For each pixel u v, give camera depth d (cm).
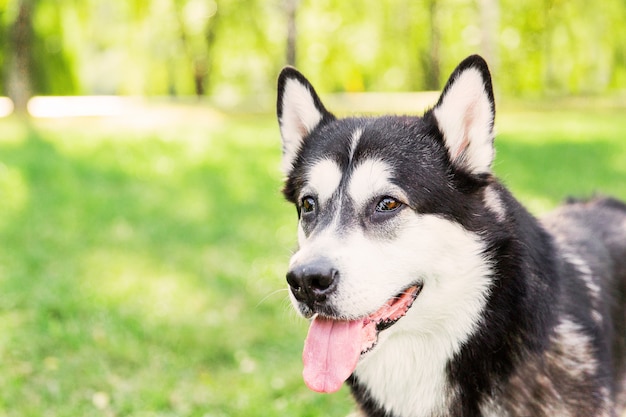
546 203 944
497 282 336
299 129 406
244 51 3438
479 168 346
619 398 399
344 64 3344
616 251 417
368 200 342
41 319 590
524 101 2975
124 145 1502
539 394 339
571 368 346
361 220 339
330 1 3141
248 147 1503
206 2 3278
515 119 2148
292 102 404
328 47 3238
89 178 1153
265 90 3738
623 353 403
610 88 3503
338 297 315
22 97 2353
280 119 408
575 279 367
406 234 334
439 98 358
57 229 858
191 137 1659
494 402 341
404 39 3338
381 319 334
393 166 344
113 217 920
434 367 349
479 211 343
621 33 3219
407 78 3584
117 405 480
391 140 355
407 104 2588
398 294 339
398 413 361
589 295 371
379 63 3391
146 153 1402
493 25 2491
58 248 787
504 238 336
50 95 3128
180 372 527
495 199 350
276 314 616
